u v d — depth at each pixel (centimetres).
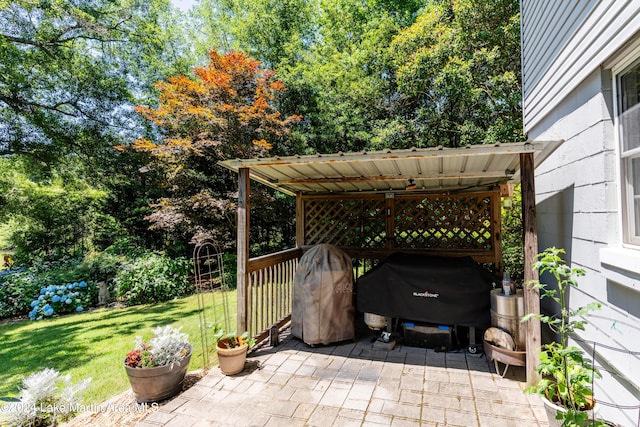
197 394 283
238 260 362
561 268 221
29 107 863
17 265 926
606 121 235
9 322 609
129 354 282
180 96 821
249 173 373
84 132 962
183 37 1298
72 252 1013
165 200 834
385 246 520
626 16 205
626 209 221
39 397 254
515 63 804
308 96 1055
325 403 266
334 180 429
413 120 981
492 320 327
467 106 854
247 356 360
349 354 364
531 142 264
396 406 260
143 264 742
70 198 995
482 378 303
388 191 514
